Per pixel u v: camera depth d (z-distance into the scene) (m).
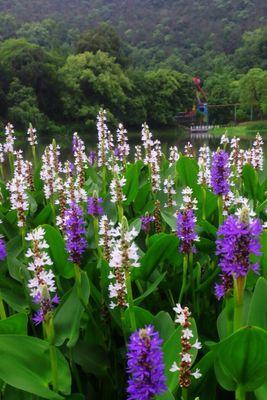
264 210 6.39
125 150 9.53
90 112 76.69
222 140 8.83
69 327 3.69
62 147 34.09
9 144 9.14
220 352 2.95
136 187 6.95
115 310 4.11
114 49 112.00
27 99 69.06
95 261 5.10
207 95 118.12
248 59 143.75
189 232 4.37
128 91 89.44
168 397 2.96
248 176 7.41
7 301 4.29
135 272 4.61
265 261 4.20
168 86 95.50
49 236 4.57
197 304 4.72
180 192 7.16
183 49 176.75
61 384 3.28
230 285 3.69
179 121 99.94
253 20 181.00
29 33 139.38
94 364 3.81
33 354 3.28
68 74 79.81
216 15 194.38
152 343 2.41
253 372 3.00
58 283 4.73
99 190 7.72
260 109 104.69
